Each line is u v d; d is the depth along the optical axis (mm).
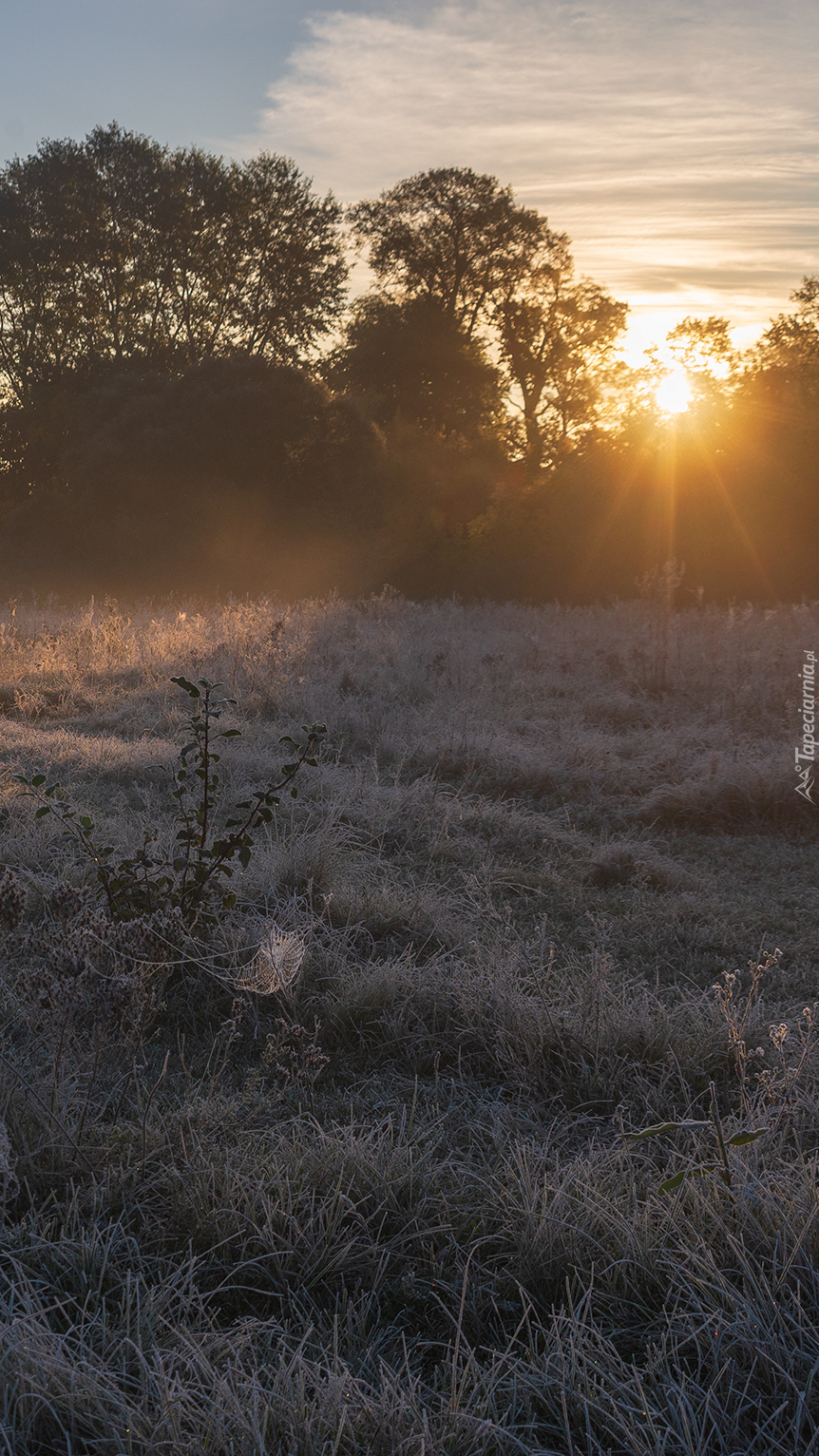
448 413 46812
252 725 9102
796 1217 2598
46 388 38281
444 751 8219
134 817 6117
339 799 6797
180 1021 3939
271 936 4195
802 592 21531
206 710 4305
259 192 40406
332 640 13586
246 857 4211
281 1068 3385
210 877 4371
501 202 44844
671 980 4535
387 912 4973
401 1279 2584
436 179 44656
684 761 7898
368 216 45875
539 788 7762
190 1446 1918
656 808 7141
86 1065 3232
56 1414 2010
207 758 4316
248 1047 3814
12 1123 2932
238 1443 1964
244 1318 2395
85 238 38438
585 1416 2086
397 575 27531
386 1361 2340
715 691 10414
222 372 33469
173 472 32250
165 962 3766
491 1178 2945
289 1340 2354
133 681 11164
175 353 40281
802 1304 2398
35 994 3119
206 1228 2623
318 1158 2924
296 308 42250
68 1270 2447
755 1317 2254
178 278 40812
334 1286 2564
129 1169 2824
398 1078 3684
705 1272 2455
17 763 7355
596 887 5812
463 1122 3391
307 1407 2049
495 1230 2770
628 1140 3066
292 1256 2568
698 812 7055
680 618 15234
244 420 32125
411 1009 3992
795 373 26500
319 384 34250
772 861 6285
